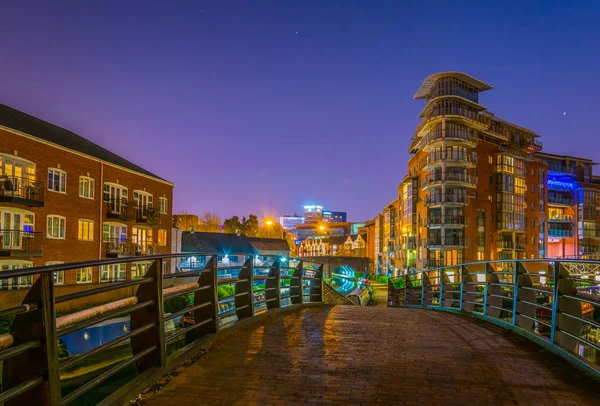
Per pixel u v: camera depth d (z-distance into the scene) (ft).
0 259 77.82
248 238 230.07
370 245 339.16
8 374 10.34
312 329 27.09
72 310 78.89
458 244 174.50
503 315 75.66
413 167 212.23
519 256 196.75
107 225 105.50
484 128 184.96
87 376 52.80
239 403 14.14
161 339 16.39
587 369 17.38
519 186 196.65
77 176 95.45
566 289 20.65
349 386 15.92
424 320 32.14
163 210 129.39
